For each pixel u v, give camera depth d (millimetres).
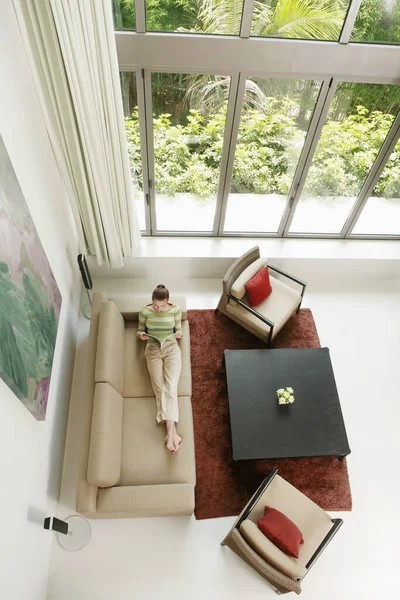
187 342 3742
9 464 2225
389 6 3062
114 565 3049
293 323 4434
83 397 3783
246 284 3955
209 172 4129
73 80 2889
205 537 3197
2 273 2037
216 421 3736
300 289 4789
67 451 3504
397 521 3367
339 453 3334
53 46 2750
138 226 4270
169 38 3115
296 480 3479
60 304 3240
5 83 2412
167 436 3148
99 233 4020
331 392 3641
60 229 3529
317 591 3035
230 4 3016
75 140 3225
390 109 3658
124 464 3086
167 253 4523
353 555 3199
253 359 3809
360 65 3340
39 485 2771
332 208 4578
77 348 4070
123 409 3350
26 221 2463
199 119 3686
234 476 3453
